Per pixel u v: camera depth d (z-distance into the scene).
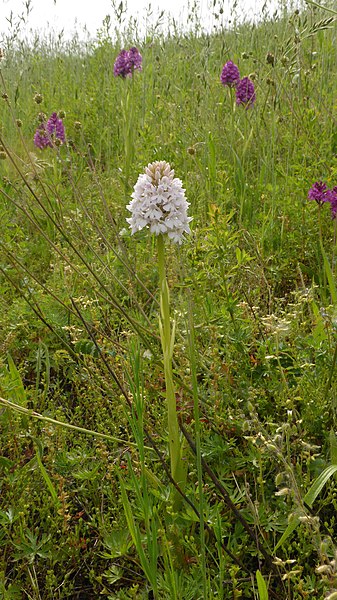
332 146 1.01
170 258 0.75
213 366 0.54
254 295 0.68
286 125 1.04
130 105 1.22
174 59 1.57
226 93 1.22
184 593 0.39
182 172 1.02
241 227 0.84
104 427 0.58
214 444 0.49
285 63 0.98
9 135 1.27
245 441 0.50
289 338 0.58
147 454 0.50
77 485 0.52
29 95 1.52
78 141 1.37
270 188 0.89
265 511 0.44
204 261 0.61
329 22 0.91
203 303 0.62
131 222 0.44
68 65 1.80
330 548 0.39
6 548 0.47
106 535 0.43
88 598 0.45
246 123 1.06
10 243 0.88
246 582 0.42
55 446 0.54
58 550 0.45
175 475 0.44
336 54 1.26
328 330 0.54
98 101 1.50
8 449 0.56
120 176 1.06
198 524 0.45
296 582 0.41
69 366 0.66
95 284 0.76
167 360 0.42
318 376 0.53
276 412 0.53
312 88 1.11
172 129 1.19
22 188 0.96
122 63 1.26
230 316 0.60
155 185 0.43
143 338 0.56
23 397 0.57
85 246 0.83
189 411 0.52
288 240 0.83
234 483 0.48
